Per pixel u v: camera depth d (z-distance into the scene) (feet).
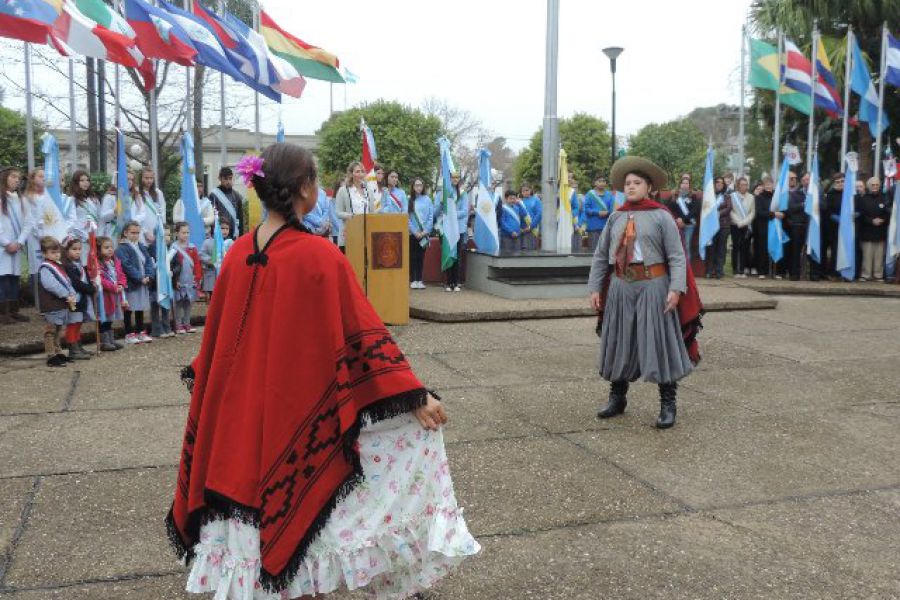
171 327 28.71
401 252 31.04
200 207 32.91
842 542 12.75
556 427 18.54
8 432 17.40
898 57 51.52
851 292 41.81
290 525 7.86
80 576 11.20
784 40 55.77
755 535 12.95
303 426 8.00
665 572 11.63
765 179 46.52
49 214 29.07
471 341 28.27
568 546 12.42
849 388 22.53
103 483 14.62
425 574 8.86
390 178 39.32
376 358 8.21
